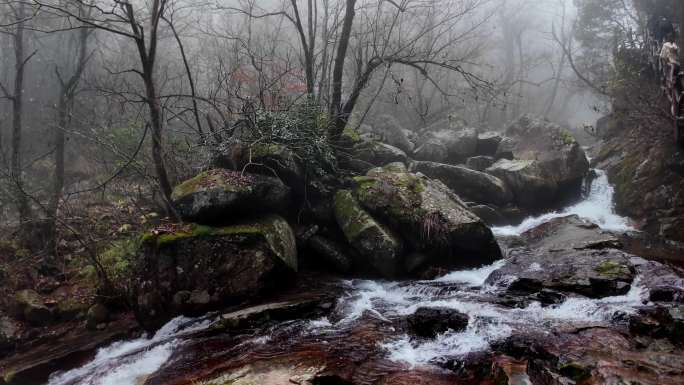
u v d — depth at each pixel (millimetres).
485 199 10828
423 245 7398
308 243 7812
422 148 12984
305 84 10672
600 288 5754
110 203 9578
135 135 10250
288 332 5461
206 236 6281
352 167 9859
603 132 15664
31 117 13562
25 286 7410
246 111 8195
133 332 6383
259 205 7266
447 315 5289
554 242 8375
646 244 8438
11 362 6160
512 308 5535
